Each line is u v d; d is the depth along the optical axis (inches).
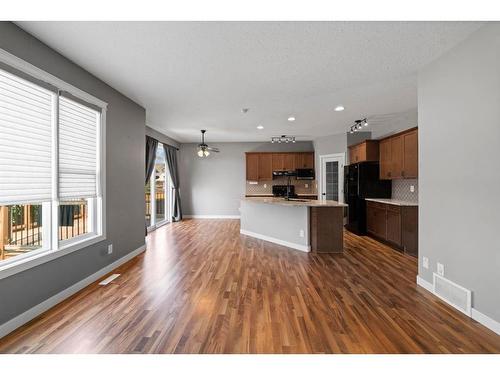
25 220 96.2
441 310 93.7
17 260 86.4
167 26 82.7
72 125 111.8
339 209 175.0
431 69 107.2
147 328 82.4
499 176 77.4
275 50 98.2
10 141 83.4
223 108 177.6
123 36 88.6
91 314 90.9
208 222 301.3
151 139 243.1
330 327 83.3
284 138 290.5
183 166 332.2
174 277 126.8
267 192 329.1
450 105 96.0
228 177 331.9
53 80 96.5
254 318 88.6
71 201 117.4
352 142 261.3
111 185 137.8
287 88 139.0
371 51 98.7
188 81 129.1
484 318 83.3
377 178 225.5
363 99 158.6
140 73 119.6
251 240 209.9
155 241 205.5
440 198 101.8
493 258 79.8
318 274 131.6
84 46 95.1
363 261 154.2
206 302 100.2
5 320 79.4
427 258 110.9
